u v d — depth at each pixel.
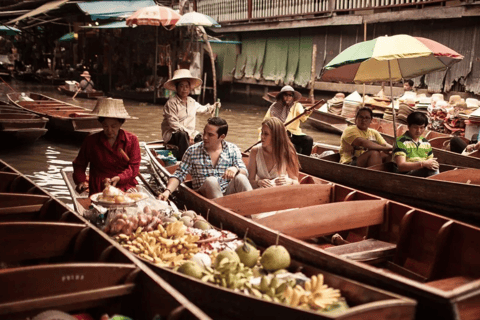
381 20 14.72
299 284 3.07
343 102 13.24
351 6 15.92
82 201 5.34
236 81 23.05
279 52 20.12
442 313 2.69
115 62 23.38
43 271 2.54
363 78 7.25
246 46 22.20
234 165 5.22
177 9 22.31
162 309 2.56
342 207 4.32
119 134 5.08
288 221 4.12
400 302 2.51
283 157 5.02
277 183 4.97
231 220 4.24
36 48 31.88
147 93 20.45
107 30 23.64
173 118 7.64
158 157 7.37
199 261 3.46
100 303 2.71
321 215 4.24
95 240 3.31
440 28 13.59
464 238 3.71
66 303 2.56
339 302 2.83
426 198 5.66
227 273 3.00
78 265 2.62
